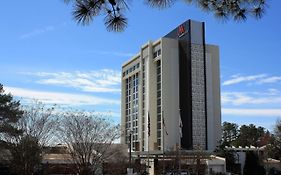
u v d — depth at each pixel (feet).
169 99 423.23
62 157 215.31
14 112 169.37
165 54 431.02
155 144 423.64
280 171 305.73
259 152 347.97
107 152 232.53
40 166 205.67
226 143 378.94
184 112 416.87
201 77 422.41
